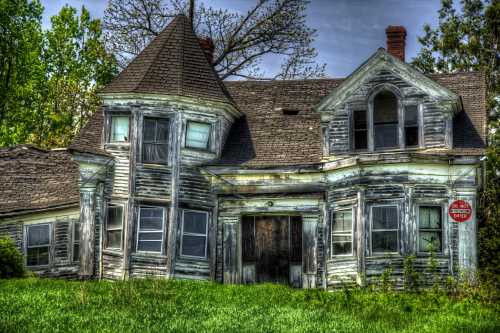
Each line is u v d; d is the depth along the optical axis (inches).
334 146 1302.9
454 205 1218.6
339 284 1247.5
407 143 1270.9
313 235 1289.4
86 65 2078.0
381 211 1233.4
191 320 975.6
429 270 1201.4
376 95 1293.1
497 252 1321.4
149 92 1331.2
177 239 1310.3
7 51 1936.5
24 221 1422.2
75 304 1042.1
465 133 1279.5
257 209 1318.9
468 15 1996.8
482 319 999.0
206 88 1371.8
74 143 1374.3
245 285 1203.2
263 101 1483.8
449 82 1406.3
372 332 927.7
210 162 1348.4
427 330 938.1
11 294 1097.4
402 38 1437.0
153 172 1322.6
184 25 1449.3
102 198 1331.2
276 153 1352.1
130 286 1134.4
